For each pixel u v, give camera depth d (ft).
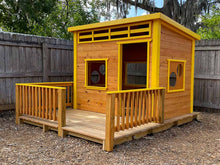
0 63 20.94
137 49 25.25
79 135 14.53
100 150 12.89
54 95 15.74
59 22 44.34
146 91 15.40
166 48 17.83
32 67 23.58
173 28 18.31
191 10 37.55
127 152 12.71
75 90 22.38
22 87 18.47
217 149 13.89
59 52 26.17
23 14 42.60
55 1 43.52
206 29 38.65
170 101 18.80
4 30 46.62
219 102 24.93
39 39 23.98
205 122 21.38
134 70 31.17
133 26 18.71
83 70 21.66
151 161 11.64
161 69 17.33
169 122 17.42
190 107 21.93
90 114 19.79
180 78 20.24
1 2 43.47
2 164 10.94
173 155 12.61
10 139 14.79
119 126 13.34
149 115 15.94
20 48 22.47
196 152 13.25
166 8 39.63
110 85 19.54
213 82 25.27
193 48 21.80
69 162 11.34
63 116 15.35
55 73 25.68
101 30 20.42
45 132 16.37
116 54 18.99
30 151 12.72
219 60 24.62
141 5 39.24
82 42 21.44
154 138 15.51
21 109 18.69
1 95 21.35
